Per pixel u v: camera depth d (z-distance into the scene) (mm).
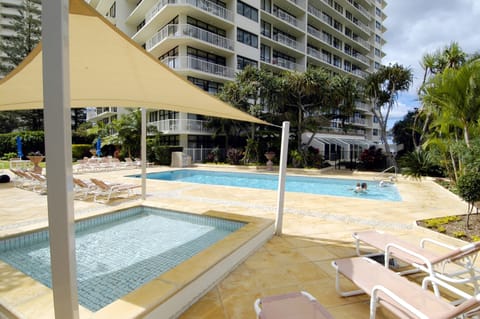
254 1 24969
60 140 1622
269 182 14922
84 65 4105
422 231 5246
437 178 12273
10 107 5754
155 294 2566
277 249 4434
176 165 20031
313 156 18969
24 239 4742
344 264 2955
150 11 23281
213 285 3271
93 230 5656
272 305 2205
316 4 32281
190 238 5242
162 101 6008
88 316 2225
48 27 1593
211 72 22281
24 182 10703
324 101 18172
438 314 2037
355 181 13648
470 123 6867
